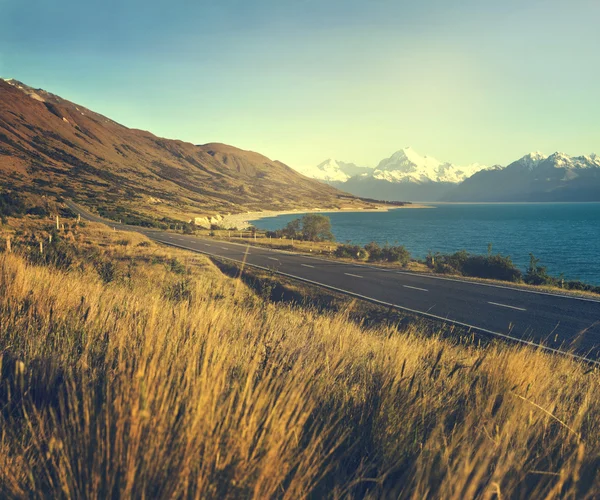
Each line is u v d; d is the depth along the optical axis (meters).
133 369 2.36
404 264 36.59
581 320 14.42
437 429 2.21
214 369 2.20
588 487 1.95
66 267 9.98
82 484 1.50
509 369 3.56
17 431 2.08
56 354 3.21
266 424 1.74
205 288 8.62
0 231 24.56
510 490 1.76
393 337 5.46
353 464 2.17
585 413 3.12
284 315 7.82
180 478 1.44
